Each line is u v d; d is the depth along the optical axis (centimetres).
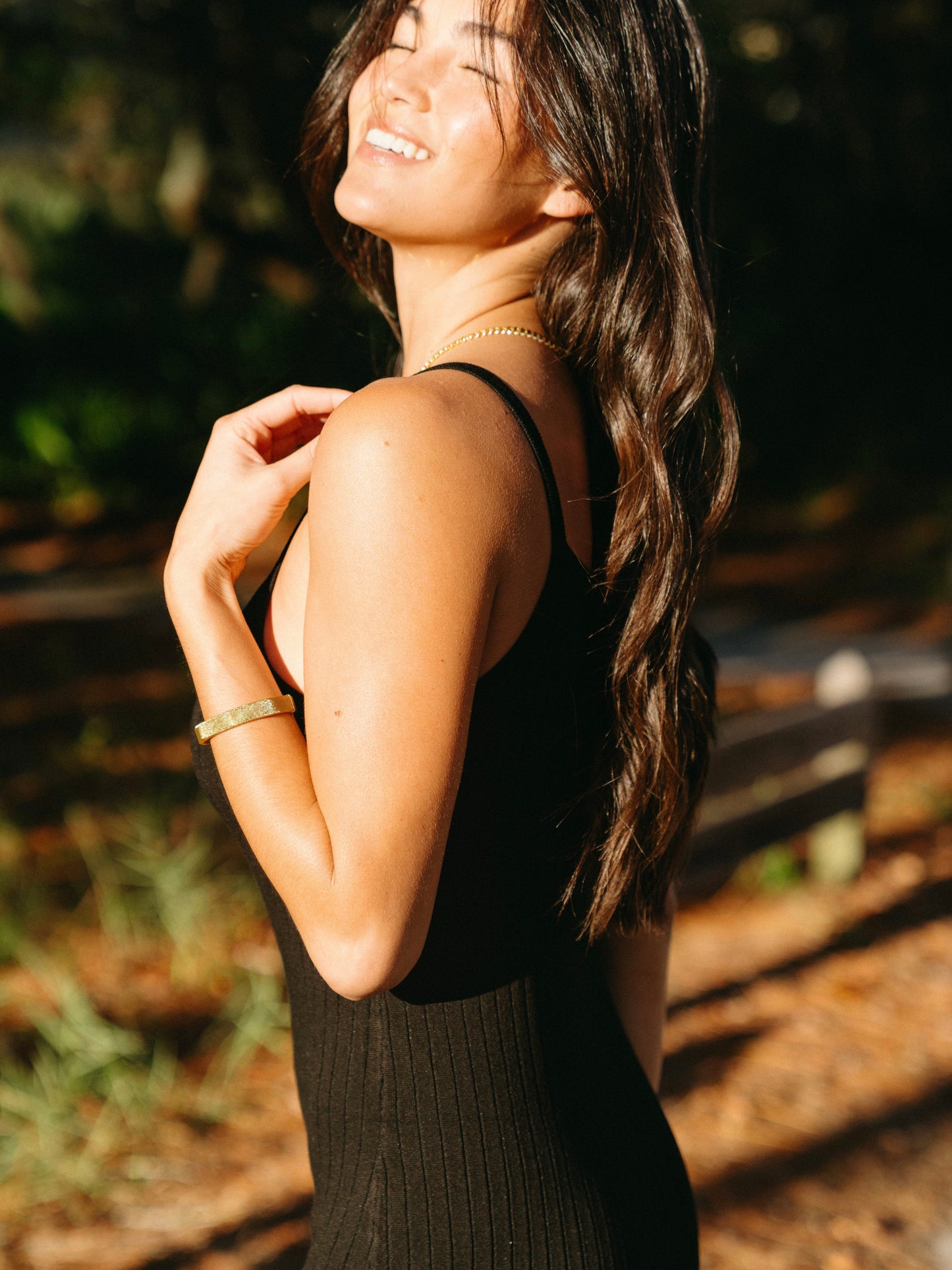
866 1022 414
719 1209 317
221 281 1524
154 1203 312
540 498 111
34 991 403
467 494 104
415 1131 119
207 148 1132
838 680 525
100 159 1354
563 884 124
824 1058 391
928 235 1498
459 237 127
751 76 1086
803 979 444
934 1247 305
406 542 101
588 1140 126
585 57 119
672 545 124
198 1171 324
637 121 122
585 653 120
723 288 156
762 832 486
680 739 134
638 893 138
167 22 924
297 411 124
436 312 132
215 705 114
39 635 943
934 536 1245
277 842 107
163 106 1161
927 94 1157
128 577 1209
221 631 118
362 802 102
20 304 1577
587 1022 132
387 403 104
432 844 103
